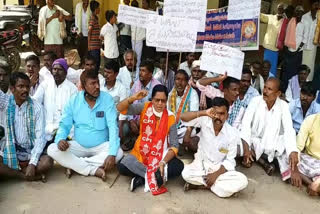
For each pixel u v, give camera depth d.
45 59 5.10
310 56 7.61
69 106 3.82
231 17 5.15
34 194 3.50
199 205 3.48
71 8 13.74
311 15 7.37
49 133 4.23
